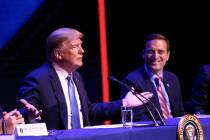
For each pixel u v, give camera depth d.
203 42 9.27
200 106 7.30
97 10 9.44
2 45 8.81
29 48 8.99
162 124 4.48
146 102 5.10
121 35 9.50
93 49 9.41
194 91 7.44
